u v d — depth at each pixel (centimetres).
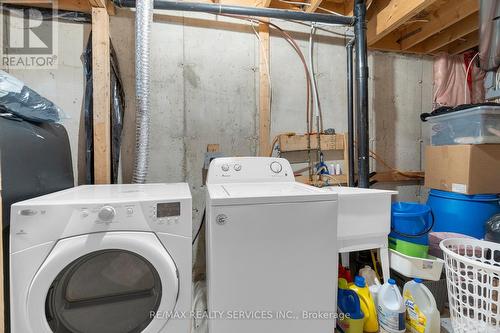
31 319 94
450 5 196
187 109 200
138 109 163
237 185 156
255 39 210
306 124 221
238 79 208
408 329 135
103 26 168
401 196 246
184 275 110
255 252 115
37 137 132
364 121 194
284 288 118
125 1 176
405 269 148
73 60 182
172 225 109
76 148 183
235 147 208
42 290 95
